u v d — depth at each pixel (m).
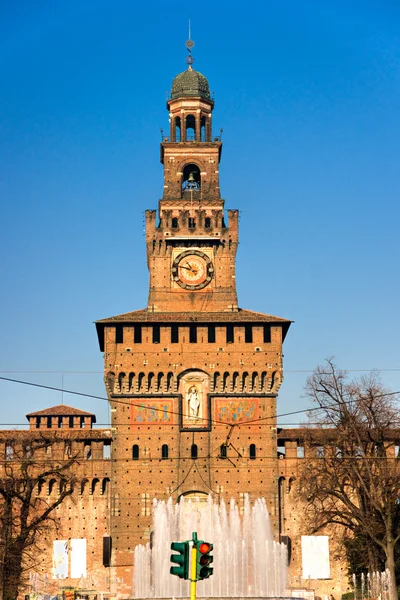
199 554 41.25
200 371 105.69
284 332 109.50
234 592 99.75
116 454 103.38
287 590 95.50
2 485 93.50
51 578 101.38
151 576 100.19
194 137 116.38
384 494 81.06
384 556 87.06
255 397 105.38
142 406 104.69
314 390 89.19
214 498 102.56
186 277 109.31
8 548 88.12
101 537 102.75
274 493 102.88
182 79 117.44
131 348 105.62
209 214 111.44
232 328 106.88
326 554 102.19
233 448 103.94
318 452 99.56
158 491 102.62
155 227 110.38
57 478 103.50
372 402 86.62
